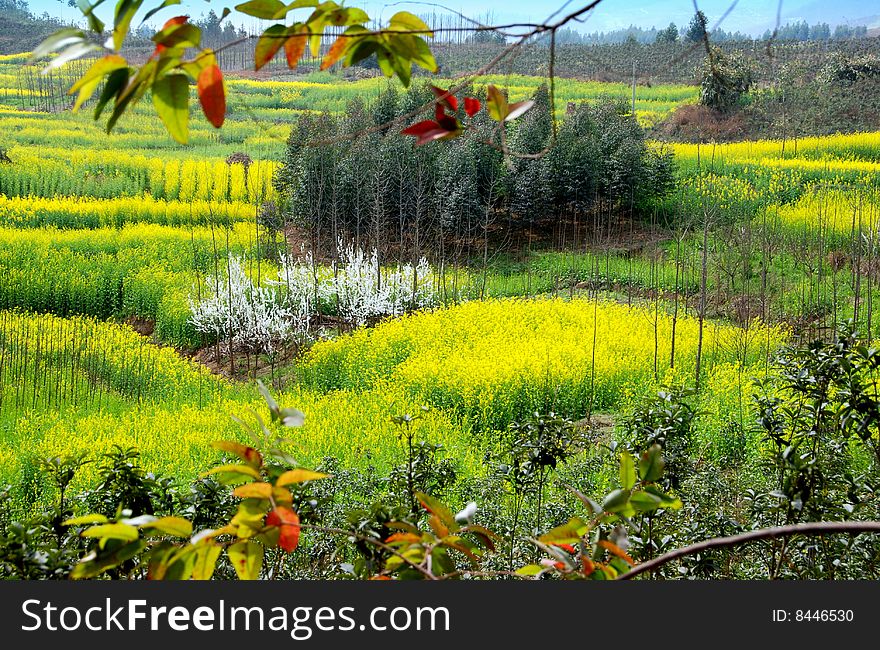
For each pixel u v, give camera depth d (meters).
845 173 33.22
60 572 2.53
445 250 28.59
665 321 18.78
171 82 1.05
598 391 14.27
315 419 12.16
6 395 15.61
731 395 12.07
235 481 1.48
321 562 5.85
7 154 45.84
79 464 4.25
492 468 7.05
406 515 2.21
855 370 5.00
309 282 22.31
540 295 23.67
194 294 23.06
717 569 4.95
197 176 40.62
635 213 31.23
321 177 26.19
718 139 42.47
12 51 91.75
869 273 17.09
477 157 27.53
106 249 29.03
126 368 17.83
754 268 23.14
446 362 15.08
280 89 72.50
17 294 23.97
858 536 4.62
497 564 5.21
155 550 1.29
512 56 1.24
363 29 1.23
